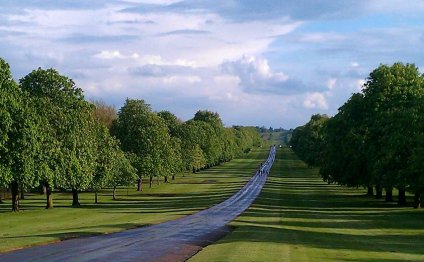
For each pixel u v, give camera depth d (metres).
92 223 45.38
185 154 151.38
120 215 55.84
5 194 93.38
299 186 115.56
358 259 24.14
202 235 34.47
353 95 76.19
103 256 24.19
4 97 53.56
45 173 60.81
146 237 32.84
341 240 33.28
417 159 51.88
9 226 43.72
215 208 65.31
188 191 105.25
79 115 71.06
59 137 66.94
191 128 164.38
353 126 74.19
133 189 110.50
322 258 23.92
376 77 72.88
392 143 58.97
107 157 77.50
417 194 61.78
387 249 29.14
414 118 59.44
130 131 105.81
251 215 54.00
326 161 83.56
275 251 25.77
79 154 68.88
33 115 59.22
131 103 107.44
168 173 112.12
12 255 24.19
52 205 68.94
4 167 54.22
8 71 56.12
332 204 70.88
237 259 22.72
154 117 108.88
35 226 43.47
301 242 30.62
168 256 24.48
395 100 69.56
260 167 191.38
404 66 73.44
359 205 68.38
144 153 105.50
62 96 71.56
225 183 128.25
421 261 24.27
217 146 197.50
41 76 71.88
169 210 63.75
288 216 53.44
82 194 97.88
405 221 48.25
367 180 70.50
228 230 38.38
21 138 55.53
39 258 23.28
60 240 30.91
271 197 85.94
